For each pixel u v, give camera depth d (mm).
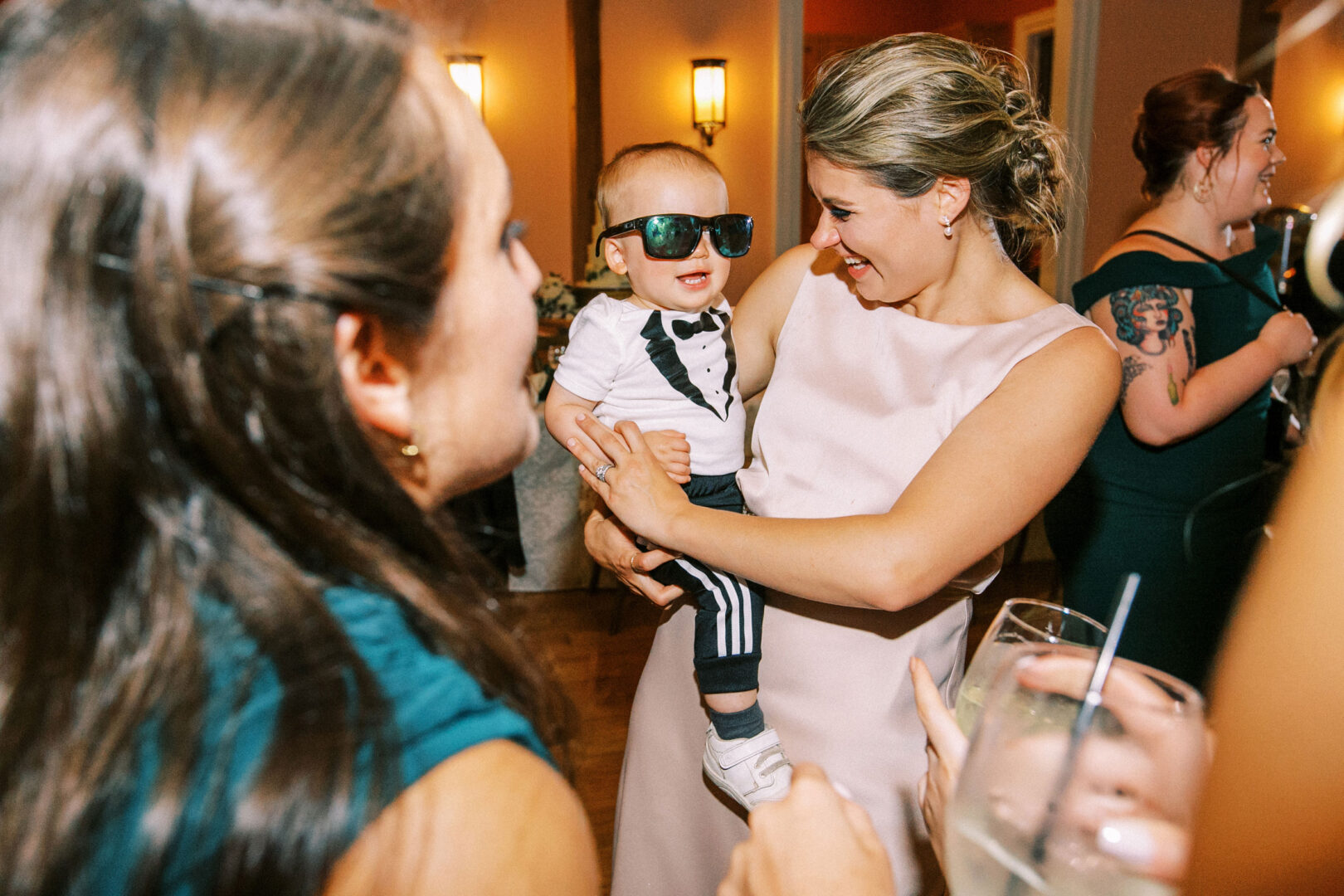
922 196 1104
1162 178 1905
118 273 409
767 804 643
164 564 420
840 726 1248
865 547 1028
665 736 1476
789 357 1361
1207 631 1905
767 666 1325
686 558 1332
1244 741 320
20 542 404
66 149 402
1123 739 463
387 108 460
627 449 1277
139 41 423
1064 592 2059
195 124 411
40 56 417
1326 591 304
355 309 466
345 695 426
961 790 509
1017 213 1168
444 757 440
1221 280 1820
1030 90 1200
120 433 407
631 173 1569
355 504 495
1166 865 435
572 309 4809
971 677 795
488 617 558
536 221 6098
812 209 7148
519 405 605
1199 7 5676
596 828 2352
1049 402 1056
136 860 394
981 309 1201
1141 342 1775
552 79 5938
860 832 623
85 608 416
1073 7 5492
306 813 394
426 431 561
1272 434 1916
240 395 433
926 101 1054
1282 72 5758
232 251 414
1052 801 461
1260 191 1850
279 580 438
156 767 403
